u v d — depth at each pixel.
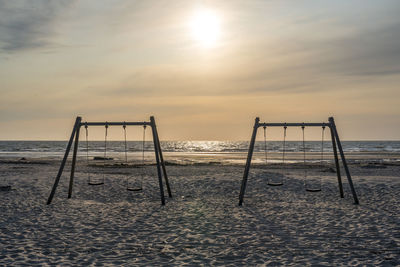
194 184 15.75
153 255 6.49
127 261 6.14
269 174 18.12
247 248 6.91
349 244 7.12
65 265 5.91
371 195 13.18
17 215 9.81
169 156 50.56
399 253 6.52
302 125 12.59
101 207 11.14
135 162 35.25
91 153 58.88
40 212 10.25
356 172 23.56
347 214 9.98
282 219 9.46
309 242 7.29
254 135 12.27
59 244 7.16
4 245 7.01
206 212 10.42
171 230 8.30
